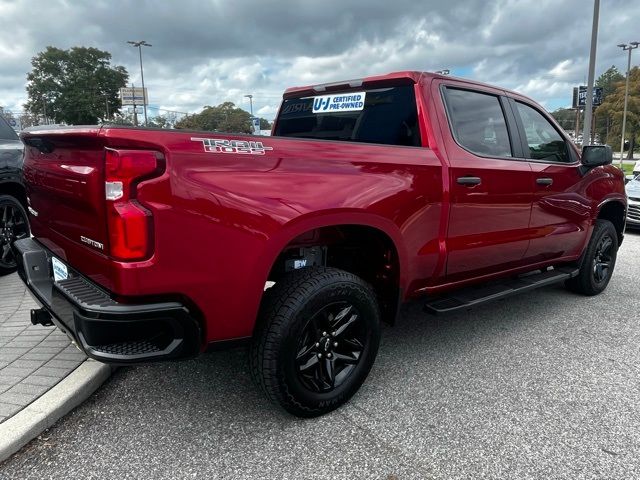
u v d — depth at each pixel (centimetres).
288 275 265
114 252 210
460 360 358
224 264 229
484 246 359
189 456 245
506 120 388
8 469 232
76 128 221
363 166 278
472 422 278
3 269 525
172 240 214
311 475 233
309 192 253
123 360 214
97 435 260
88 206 223
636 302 500
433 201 313
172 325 221
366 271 325
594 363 356
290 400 262
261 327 253
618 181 514
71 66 7369
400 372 338
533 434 267
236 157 232
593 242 491
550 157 431
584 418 284
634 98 5878
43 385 290
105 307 212
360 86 368
